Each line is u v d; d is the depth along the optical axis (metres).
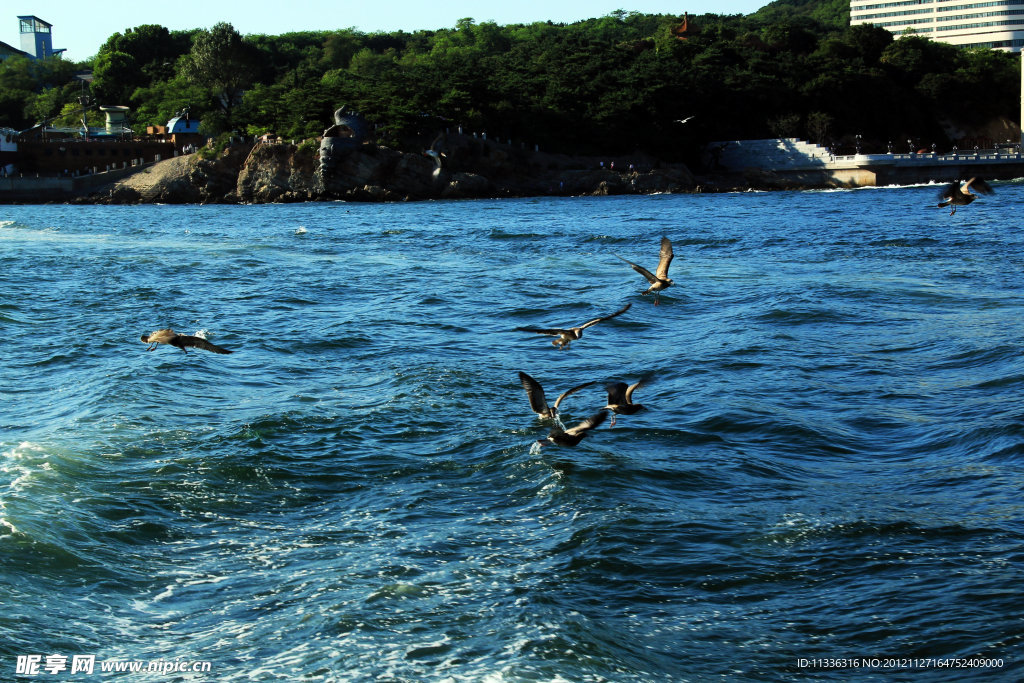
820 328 46.03
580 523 24.17
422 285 61.19
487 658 18.33
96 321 49.47
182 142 182.75
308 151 164.75
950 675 18.20
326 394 35.53
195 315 51.44
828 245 77.00
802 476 27.89
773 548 23.14
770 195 152.75
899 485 26.98
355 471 27.98
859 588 21.31
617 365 39.75
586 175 175.12
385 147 165.38
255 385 37.12
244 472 27.58
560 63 193.88
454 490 26.64
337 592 20.91
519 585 21.25
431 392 34.91
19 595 20.61
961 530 23.81
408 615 19.95
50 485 25.61
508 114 177.75
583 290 58.50
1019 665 18.30
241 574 21.98
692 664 18.69
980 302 51.00
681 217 109.25
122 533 23.66
